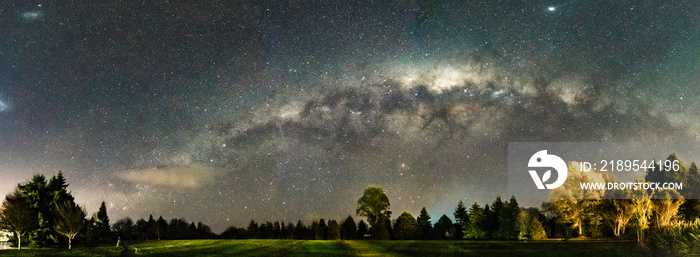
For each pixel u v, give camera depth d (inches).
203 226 3346.5
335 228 2829.7
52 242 2010.3
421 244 1887.3
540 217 2733.8
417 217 3235.7
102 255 1523.1
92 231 2551.7
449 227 3038.9
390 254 1444.4
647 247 1197.1
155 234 3248.0
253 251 1593.3
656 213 1641.2
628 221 1948.8
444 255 1395.2
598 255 1232.8
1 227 1859.0
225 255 1482.5
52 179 2153.1
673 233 1098.1
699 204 2048.5
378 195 2992.1
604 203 2119.8
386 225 2967.5
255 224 3211.1
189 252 1584.6
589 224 2325.3
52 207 2071.9
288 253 1504.7
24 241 1991.9
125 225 3287.4
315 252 1531.7
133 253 1572.3
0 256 1496.1
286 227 3132.4
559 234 2476.6
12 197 2027.6
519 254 1360.7
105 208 2864.2
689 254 983.6
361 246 1787.6
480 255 1376.7
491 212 2898.6
